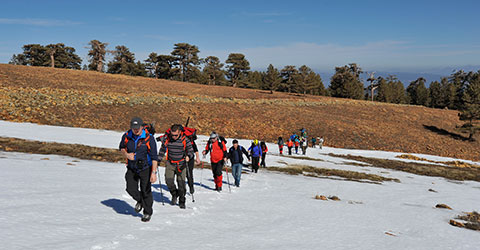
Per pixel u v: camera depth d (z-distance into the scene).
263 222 6.22
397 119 63.38
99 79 69.88
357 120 55.00
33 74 61.59
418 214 8.64
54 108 33.66
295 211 7.61
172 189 6.83
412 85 136.38
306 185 12.83
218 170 9.47
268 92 89.88
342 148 39.31
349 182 15.37
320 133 44.28
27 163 10.25
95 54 104.25
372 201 10.57
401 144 45.75
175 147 6.71
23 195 5.91
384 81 117.19
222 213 6.64
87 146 17.30
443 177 22.56
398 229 6.64
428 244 5.56
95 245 3.78
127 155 5.08
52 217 4.78
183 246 4.20
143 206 5.25
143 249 3.89
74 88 52.84
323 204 8.92
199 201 7.64
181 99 48.78
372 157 30.72
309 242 5.04
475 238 6.32
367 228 6.43
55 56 110.44
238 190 10.19
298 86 95.12
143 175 5.14
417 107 79.69
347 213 7.90
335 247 4.88
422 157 35.69
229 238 4.84
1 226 4.07
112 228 4.64
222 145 9.47
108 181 8.86
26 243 3.60
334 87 114.19
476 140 54.56
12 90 36.97
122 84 67.19
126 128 32.97
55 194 6.30
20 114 29.30
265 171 16.55
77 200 6.06
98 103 38.75
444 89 111.44
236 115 45.78
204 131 37.16
